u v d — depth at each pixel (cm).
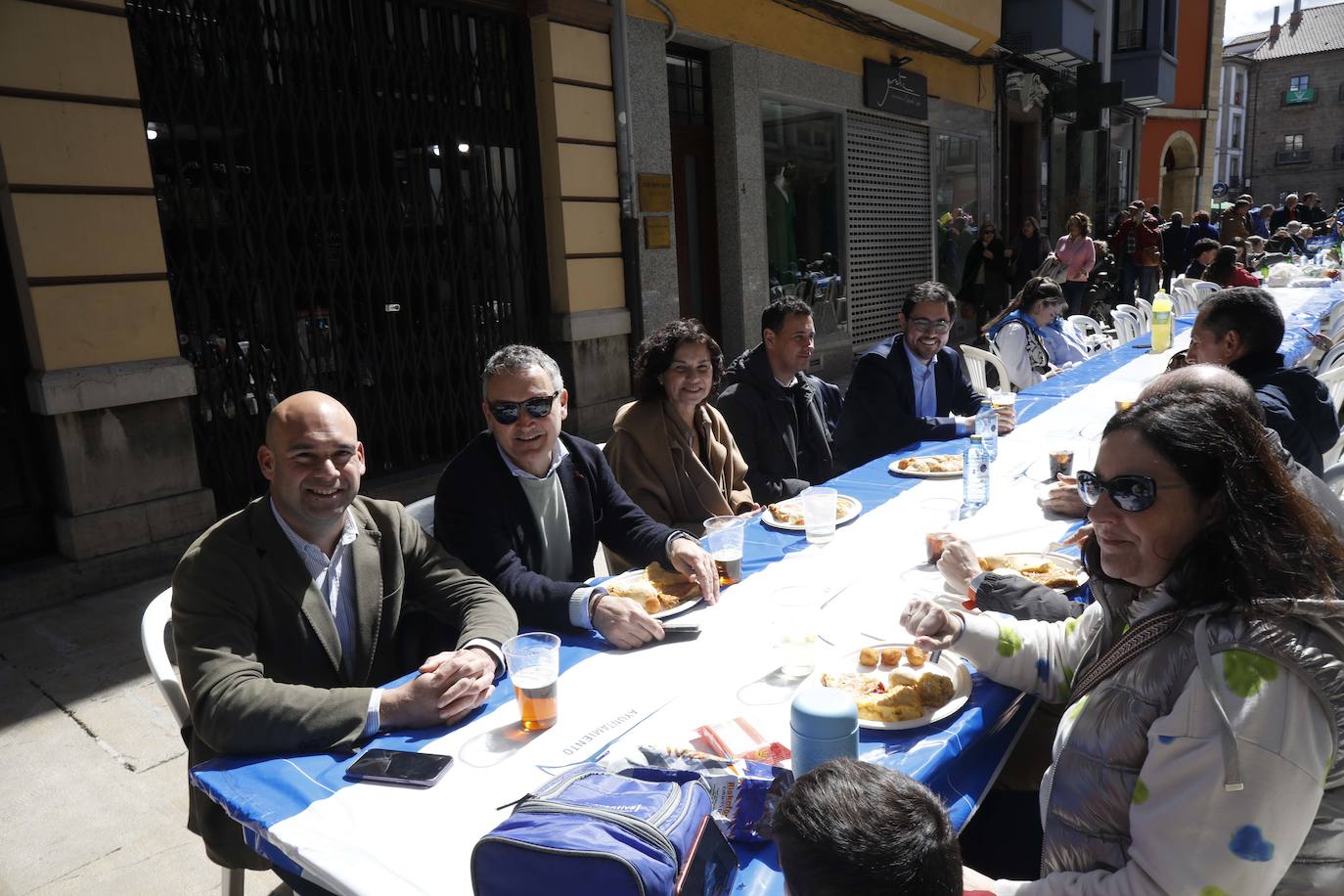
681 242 808
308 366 519
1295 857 110
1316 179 5350
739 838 122
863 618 196
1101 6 1561
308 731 155
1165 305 590
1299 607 111
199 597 181
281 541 194
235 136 476
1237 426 120
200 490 453
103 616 390
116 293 418
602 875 97
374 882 117
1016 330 583
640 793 112
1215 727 109
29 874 233
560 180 643
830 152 976
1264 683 108
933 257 1195
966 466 280
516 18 625
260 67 480
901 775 91
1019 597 186
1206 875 108
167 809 261
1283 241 1706
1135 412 126
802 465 394
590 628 203
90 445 414
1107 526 127
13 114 382
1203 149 2372
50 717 309
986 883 129
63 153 397
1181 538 121
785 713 155
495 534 242
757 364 377
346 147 531
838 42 952
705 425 333
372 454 562
